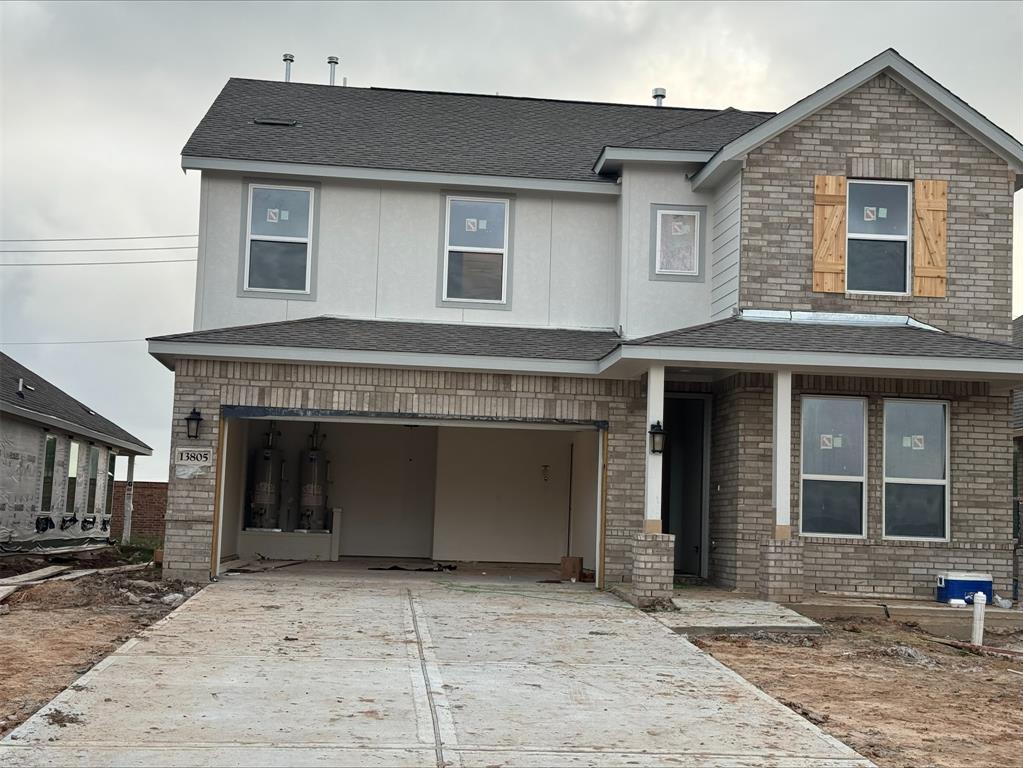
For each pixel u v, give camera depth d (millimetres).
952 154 15578
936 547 14844
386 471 20172
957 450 15031
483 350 15039
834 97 15406
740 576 14641
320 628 11133
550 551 19641
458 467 19719
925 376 14398
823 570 14688
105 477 27469
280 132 17703
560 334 16719
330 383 14922
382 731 7297
